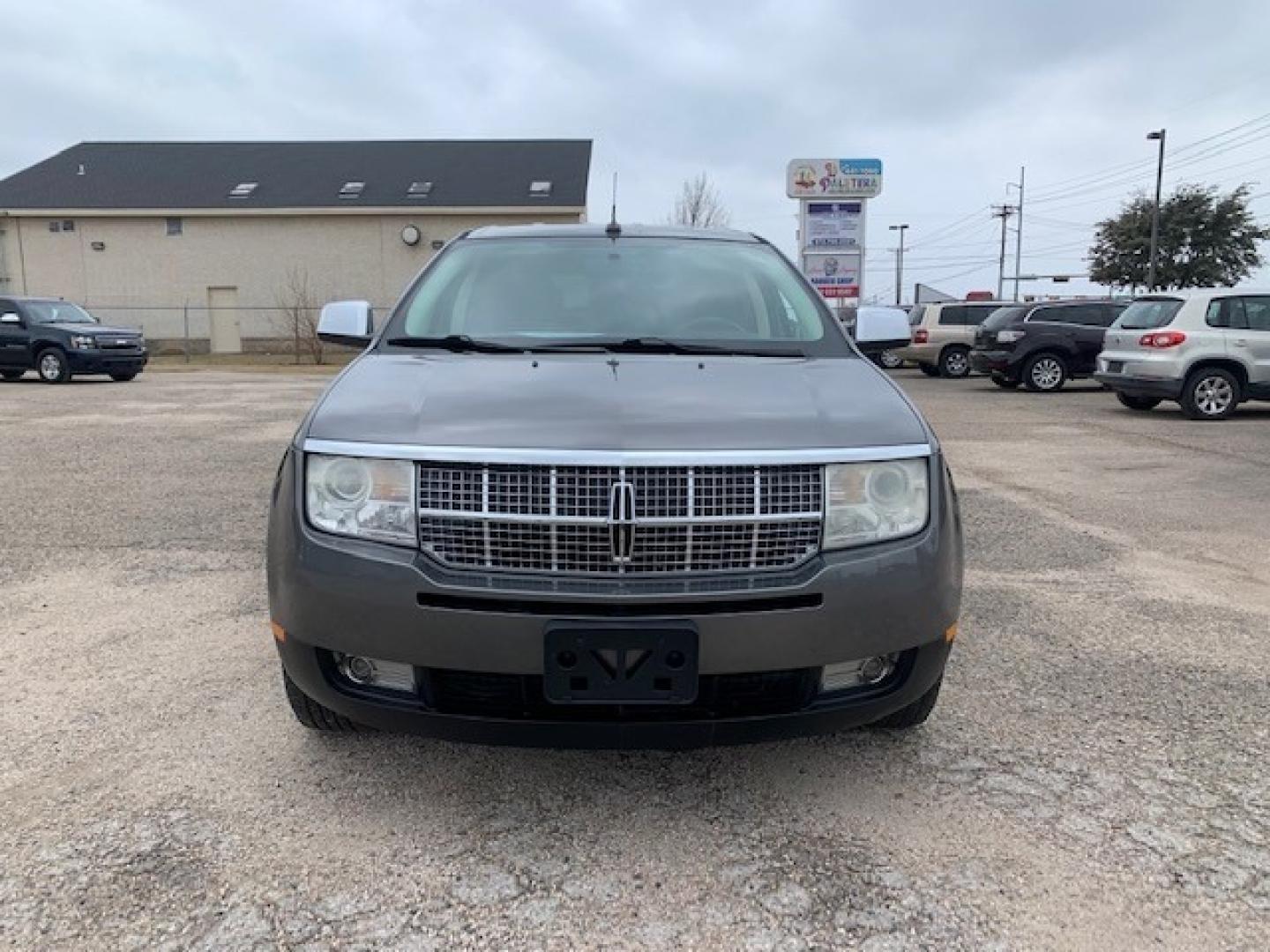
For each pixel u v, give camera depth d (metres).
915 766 2.88
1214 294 11.66
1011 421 11.79
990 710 3.27
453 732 2.36
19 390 16.33
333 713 2.71
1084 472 8.09
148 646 3.81
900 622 2.40
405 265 31.06
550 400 2.53
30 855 2.38
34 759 2.88
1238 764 2.89
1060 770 2.85
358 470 2.37
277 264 31.16
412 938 2.11
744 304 3.50
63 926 2.12
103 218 31.02
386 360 3.02
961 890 2.28
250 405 13.55
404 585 2.29
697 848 2.46
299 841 2.47
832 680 2.45
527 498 2.29
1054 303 17.17
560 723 2.31
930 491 2.49
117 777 2.78
